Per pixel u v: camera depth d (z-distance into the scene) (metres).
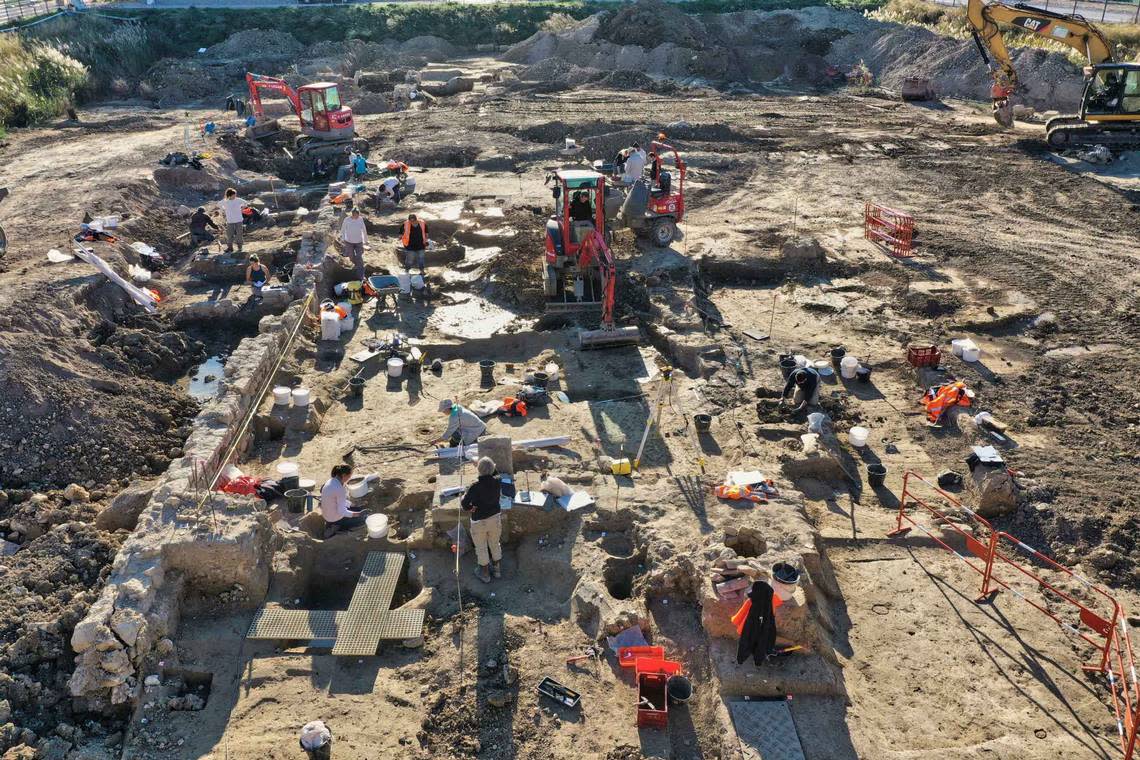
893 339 17.98
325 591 11.37
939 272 21.22
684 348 17.09
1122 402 15.30
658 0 51.88
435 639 10.04
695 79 47.09
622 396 15.31
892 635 10.29
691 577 10.32
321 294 19.23
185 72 46.28
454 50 56.25
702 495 11.70
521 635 10.00
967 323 18.41
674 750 8.70
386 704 9.13
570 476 12.31
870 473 13.22
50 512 12.32
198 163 27.25
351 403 15.32
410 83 44.06
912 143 32.84
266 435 14.34
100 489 13.42
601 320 18.05
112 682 9.10
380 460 13.34
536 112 38.16
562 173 18.12
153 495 11.17
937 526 12.12
